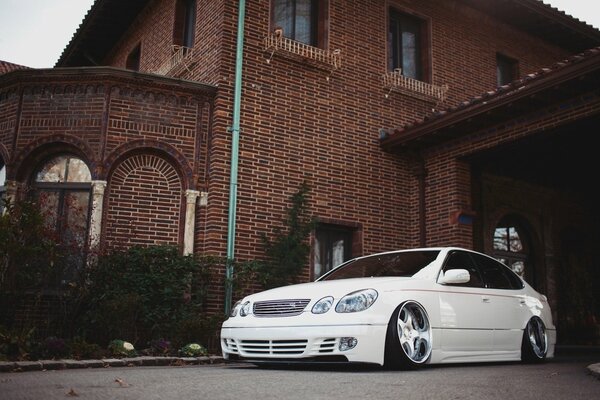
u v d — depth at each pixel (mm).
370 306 5828
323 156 12156
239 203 10977
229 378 5145
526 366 7066
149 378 5152
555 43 17203
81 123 10703
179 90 11062
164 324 9180
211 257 9992
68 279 9570
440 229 12484
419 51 14547
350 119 12711
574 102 10148
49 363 6645
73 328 9055
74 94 10828
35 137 10758
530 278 14430
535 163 13344
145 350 8656
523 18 15836
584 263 15484
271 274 10312
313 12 13102
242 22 11586
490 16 15688
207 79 11719
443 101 14234
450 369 6305
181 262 9750
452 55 14711
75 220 10492
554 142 11664
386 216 12805
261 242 11039
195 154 11000
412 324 6211
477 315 6875
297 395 4043
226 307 10188
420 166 13031
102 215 10375
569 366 7098
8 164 10695
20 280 8508
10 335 7500
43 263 8758
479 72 15148
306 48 12258
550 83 9656
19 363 6461
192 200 10820
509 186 13953
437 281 6668
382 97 13297
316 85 12359
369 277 6965
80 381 4867
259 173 11289
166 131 10922
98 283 9188
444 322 6445
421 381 4953
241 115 11297
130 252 9625
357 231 12406
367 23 13430
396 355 5879
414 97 13758
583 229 15617
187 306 9617
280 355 5988
